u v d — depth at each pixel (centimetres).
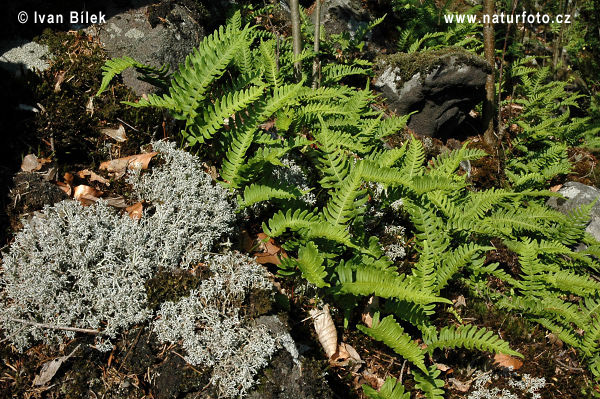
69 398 146
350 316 168
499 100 226
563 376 173
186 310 153
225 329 153
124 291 153
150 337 152
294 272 162
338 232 161
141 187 165
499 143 227
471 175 220
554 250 187
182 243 159
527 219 191
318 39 202
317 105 186
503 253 196
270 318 156
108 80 165
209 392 149
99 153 169
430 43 255
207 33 199
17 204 158
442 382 160
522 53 295
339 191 167
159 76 176
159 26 184
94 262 155
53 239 153
